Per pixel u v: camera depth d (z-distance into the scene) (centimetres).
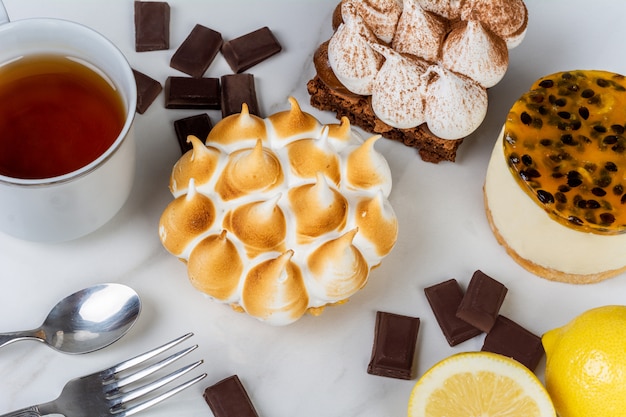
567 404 54
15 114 54
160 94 61
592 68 64
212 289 54
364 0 58
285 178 55
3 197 52
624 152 55
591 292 58
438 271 59
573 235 55
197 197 54
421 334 57
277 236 54
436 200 60
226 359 56
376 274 58
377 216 54
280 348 56
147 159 60
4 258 57
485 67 58
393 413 55
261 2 64
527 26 63
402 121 58
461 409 53
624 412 52
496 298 57
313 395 55
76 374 55
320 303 55
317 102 62
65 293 56
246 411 54
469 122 58
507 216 57
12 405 54
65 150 53
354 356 56
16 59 55
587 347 53
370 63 58
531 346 56
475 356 54
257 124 56
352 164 56
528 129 55
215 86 61
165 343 55
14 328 55
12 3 62
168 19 63
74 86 55
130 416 54
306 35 64
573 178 54
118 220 58
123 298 56
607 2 65
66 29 54
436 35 58
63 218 54
